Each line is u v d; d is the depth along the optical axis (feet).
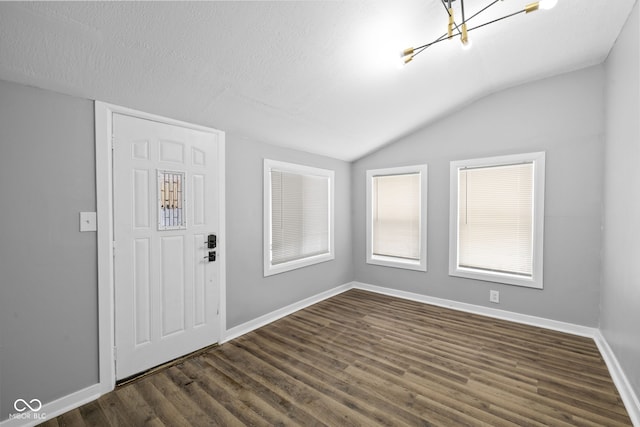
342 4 5.61
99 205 6.52
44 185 5.81
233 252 9.55
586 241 9.35
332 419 5.77
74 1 4.33
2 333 5.40
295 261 12.00
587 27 7.27
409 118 11.39
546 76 9.86
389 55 7.46
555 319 9.89
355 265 15.15
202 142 8.57
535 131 10.12
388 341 9.14
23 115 5.54
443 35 7.08
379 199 14.28
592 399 6.29
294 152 11.89
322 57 6.95
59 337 6.05
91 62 5.49
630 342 6.31
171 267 7.90
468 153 11.48
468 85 9.98
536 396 6.41
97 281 6.56
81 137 6.27
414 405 6.16
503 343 8.93
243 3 5.09
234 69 6.67
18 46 4.79
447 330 9.91
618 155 7.41
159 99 6.99
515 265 10.69
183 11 4.96
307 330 10.02
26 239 5.63
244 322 9.93
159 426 5.63
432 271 12.56
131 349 7.15
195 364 7.84
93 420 5.81
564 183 9.66
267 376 7.27
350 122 10.64
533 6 5.27
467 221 11.68
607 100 8.55
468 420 5.70
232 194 9.51
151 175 7.45
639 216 5.88
